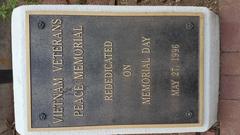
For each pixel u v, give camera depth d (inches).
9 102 52.6
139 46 40.4
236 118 46.0
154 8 40.1
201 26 40.4
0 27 51.3
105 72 40.5
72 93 40.6
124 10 40.1
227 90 46.2
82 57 40.3
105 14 40.1
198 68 40.8
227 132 46.4
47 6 39.8
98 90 40.7
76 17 40.0
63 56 40.3
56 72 40.4
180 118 41.3
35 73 40.3
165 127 41.3
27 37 39.9
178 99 41.0
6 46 51.3
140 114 41.1
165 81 40.8
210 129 47.4
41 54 40.2
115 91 40.8
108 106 40.9
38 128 40.8
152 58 40.6
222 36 46.2
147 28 40.3
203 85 40.9
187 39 40.5
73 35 40.1
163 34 40.4
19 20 39.8
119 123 41.1
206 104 41.2
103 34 40.2
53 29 40.0
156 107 41.1
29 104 40.6
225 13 46.3
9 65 51.1
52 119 40.8
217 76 43.7
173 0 49.8
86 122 40.9
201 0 48.8
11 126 52.8
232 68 46.0
